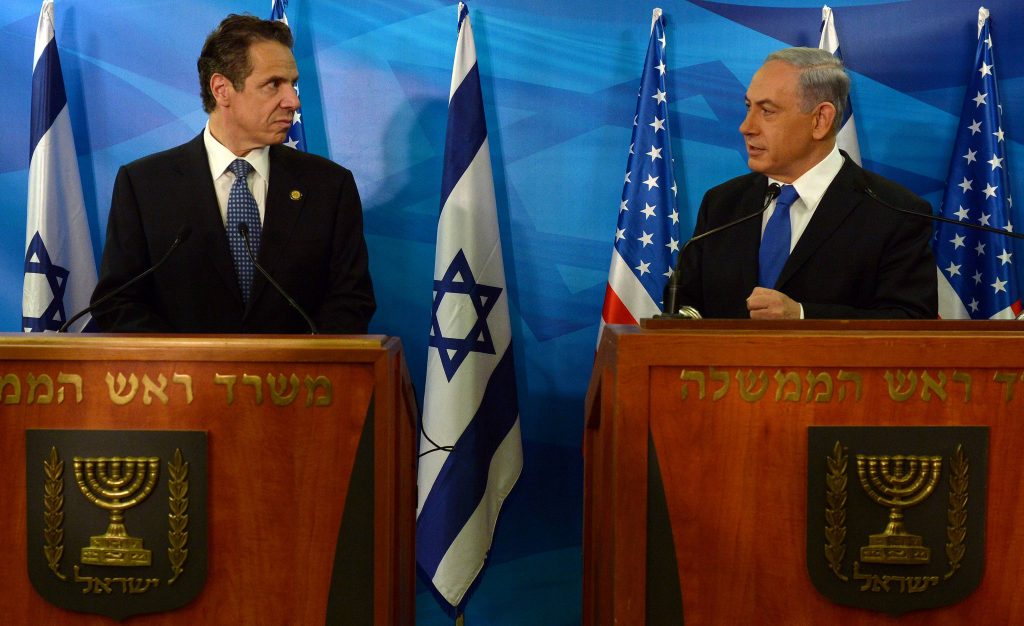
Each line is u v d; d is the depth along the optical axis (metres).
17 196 3.34
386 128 3.36
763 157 2.60
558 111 3.35
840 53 3.24
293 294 2.59
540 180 3.36
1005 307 3.13
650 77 3.21
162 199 2.57
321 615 1.62
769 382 1.55
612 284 3.17
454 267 3.13
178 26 3.33
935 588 1.55
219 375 1.60
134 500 1.59
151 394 1.60
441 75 3.34
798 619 1.56
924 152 3.32
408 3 3.33
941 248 3.23
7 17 3.31
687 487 1.56
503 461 3.20
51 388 1.60
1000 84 3.29
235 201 2.59
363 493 1.62
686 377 1.55
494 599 3.44
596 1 3.33
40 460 1.59
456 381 3.11
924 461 1.54
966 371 1.54
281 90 2.58
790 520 1.56
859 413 1.55
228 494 1.61
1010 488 1.54
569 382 3.40
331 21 3.33
